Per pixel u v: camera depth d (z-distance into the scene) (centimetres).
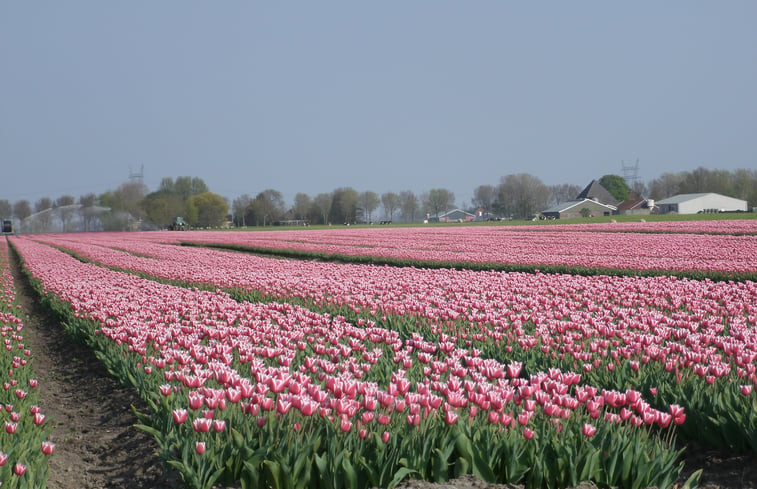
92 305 2250
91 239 11450
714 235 6731
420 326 1903
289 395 994
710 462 1055
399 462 916
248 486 911
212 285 3231
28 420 1154
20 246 8900
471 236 8331
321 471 880
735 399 1107
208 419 923
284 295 2666
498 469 947
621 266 3731
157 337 1581
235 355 1523
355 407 943
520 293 2558
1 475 862
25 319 2755
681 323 1642
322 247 6400
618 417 996
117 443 1236
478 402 990
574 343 1639
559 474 913
